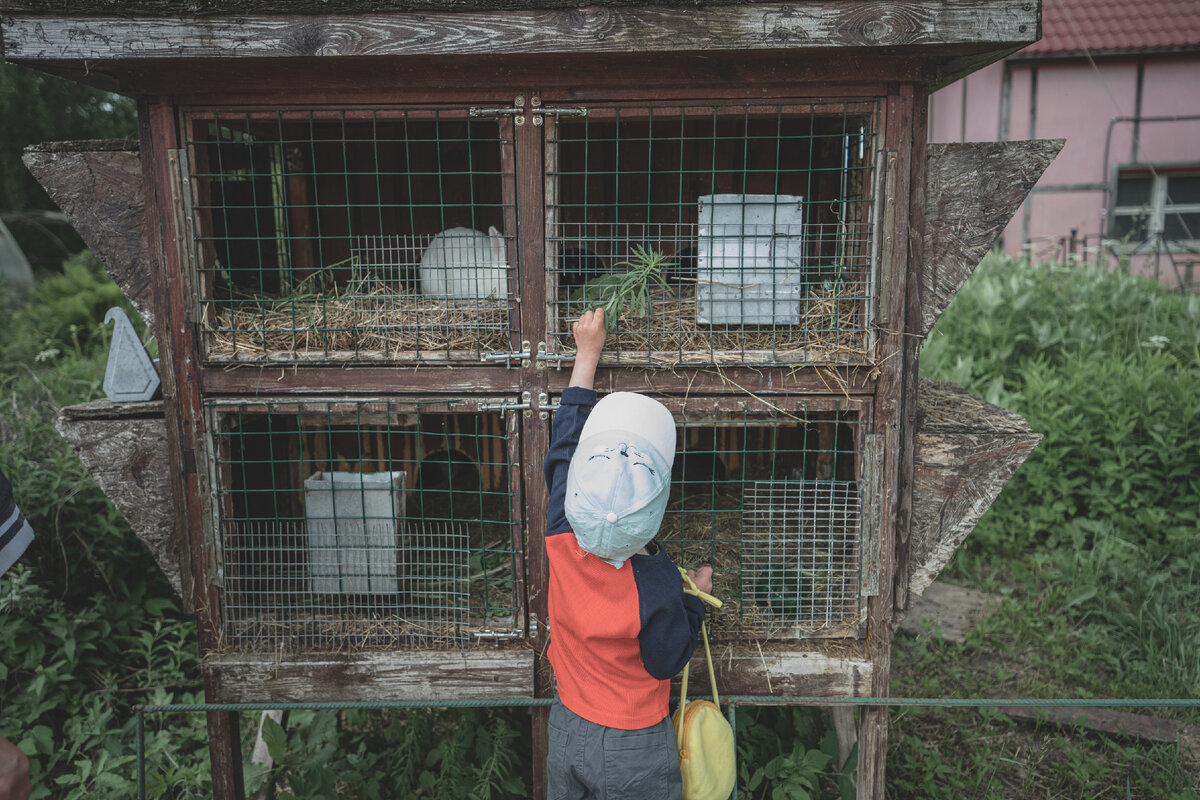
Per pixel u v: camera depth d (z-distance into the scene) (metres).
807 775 2.41
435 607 2.21
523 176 1.96
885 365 2.01
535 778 2.21
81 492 3.28
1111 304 5.87
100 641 3.11
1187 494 4.12
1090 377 4.70
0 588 2.82
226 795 2.23
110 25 1.75
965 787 2.70
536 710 2.19
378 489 2.22
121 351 2.16
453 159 2.68
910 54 1.86
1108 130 9.74
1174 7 9.51
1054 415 4.36
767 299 2.07
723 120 2.61
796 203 2.06
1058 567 3.93
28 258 13.18
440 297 2.09
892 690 3.18
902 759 2.83
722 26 1.77
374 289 2.28
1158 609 3.33
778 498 2.55
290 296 2.29
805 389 2.04
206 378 2.05
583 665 1.83
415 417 2.21
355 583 2.27
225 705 2.14
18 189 13.69
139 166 2.04
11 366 6.20
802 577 2.26
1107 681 3.21
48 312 7.85
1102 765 2.79
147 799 2.54
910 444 2.07
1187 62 9.53
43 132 13.92
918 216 1.99
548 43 1.78
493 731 2.78
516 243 1.99
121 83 1.94
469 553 2.57
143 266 2.09
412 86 1.91
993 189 2.01
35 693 2.76
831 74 1.89
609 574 1.78
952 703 2.15
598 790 1.80
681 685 2.08
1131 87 9.66
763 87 1.92
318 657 2.16
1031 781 2.72
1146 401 4.35
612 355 2.02
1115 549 3.82
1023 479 4.37
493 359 2.03
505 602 2.35
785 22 1.76
